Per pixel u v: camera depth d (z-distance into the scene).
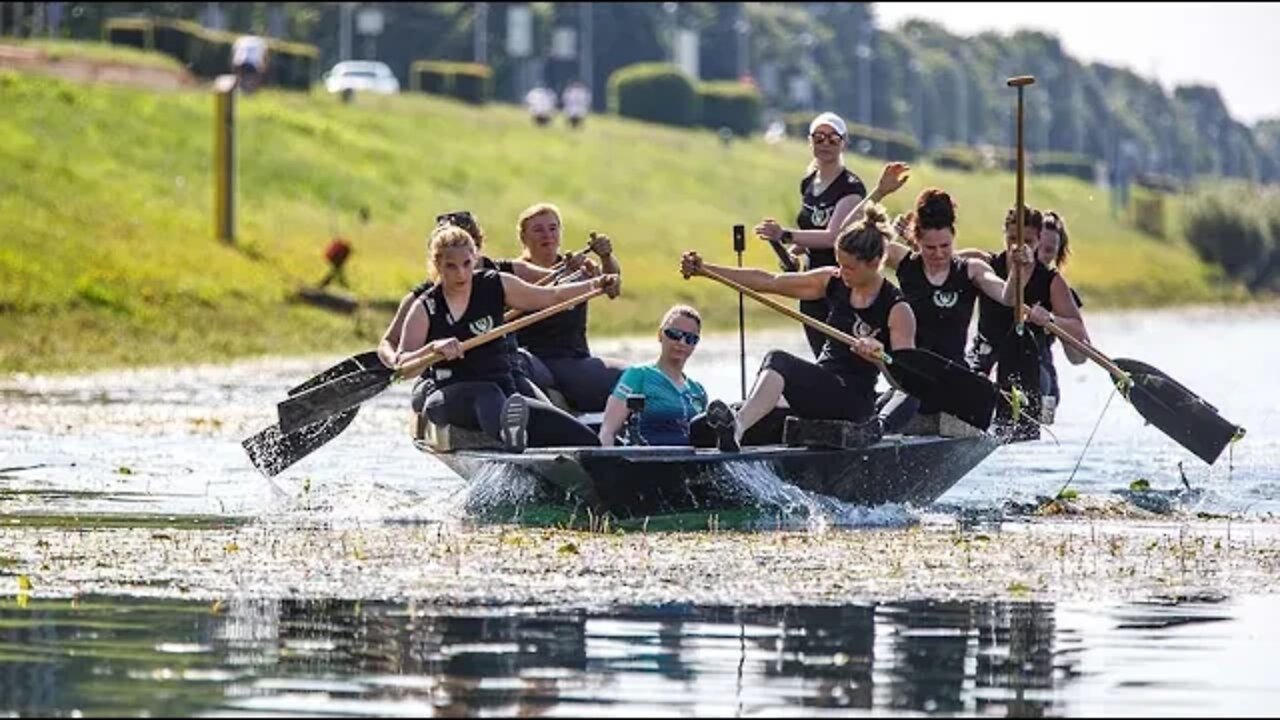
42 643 23.11
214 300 91.62
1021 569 28.27
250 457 36.62
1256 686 21.45
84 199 100.38
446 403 34.12
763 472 32.81
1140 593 26.56
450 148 149.62
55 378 72.25
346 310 97.06
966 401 34.00
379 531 31.58
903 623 24.45
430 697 20.75
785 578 27.27
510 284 34.25
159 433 50.25
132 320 85.69
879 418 33.97
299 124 134.62
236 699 20.66
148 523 32.75
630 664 22.22
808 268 38.56
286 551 29.36
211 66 156.75
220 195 102.50
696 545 29.98
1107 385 70.75
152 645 23.03
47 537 30.84
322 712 20.17
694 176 171.50
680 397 34.56
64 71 128.62
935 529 32.38
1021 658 22.66
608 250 37.84
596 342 103.00
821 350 37.56
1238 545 30.94
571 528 32.03
